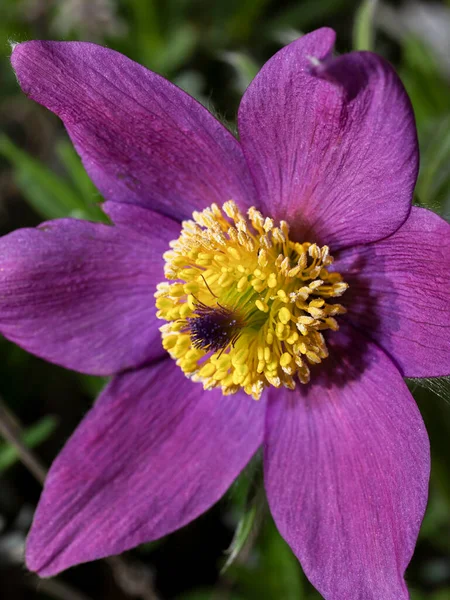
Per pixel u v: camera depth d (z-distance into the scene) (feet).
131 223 0.49
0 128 0.74
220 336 0.46
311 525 0.47
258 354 0.48
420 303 0.45
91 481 0.49
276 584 0.58
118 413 0.50
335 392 0.48
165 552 0.64
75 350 0.50
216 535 0.64
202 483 0.50
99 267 0.50
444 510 0.59
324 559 0.46
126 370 0.50
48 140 0.72
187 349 0.48
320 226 0.47
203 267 0.48
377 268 0.46
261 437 0.49
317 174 0.45
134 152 0.47
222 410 0.50
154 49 0.71
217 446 0.50
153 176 0.48
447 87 0.64
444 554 0.61
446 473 0.56
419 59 0.64
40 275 0.49
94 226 0.49
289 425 0.48
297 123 0.44
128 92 0.45
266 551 0.58
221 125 0.46
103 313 0.50
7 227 0.72
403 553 0.44
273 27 0.72
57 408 0.66
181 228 0.49
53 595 0.63
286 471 0.48
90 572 0.64
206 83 0.71
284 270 0.47
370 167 0.44
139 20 0.70
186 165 0.48
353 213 0.45
